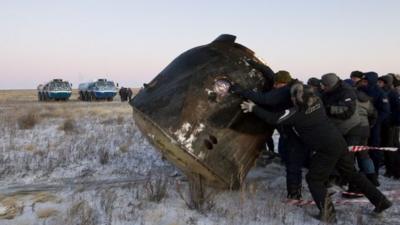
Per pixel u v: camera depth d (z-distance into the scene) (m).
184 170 6.73
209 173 6.28
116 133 13.72
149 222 5.52
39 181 7.90
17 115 19.92
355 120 7.21
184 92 6.27
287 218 5.94
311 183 6.02
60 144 11.34
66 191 6.96
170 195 6.67
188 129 6.11
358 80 8.55
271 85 6.66
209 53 6.63
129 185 7.18
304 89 5.91
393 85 9.29
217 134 6.23
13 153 10.09
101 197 6.39
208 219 5.71
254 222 5.71
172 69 6.77
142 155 10.31
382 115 8.33
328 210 5.86
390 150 8.45
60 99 47.44
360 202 6.87
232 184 6.41
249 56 6.77
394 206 6.71
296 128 5.98
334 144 5.88
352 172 6.17
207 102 6.24
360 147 7.07
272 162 9.86
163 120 6.16
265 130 6.69
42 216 5.70
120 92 48.00
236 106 6.33
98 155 9.97
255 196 6.73
